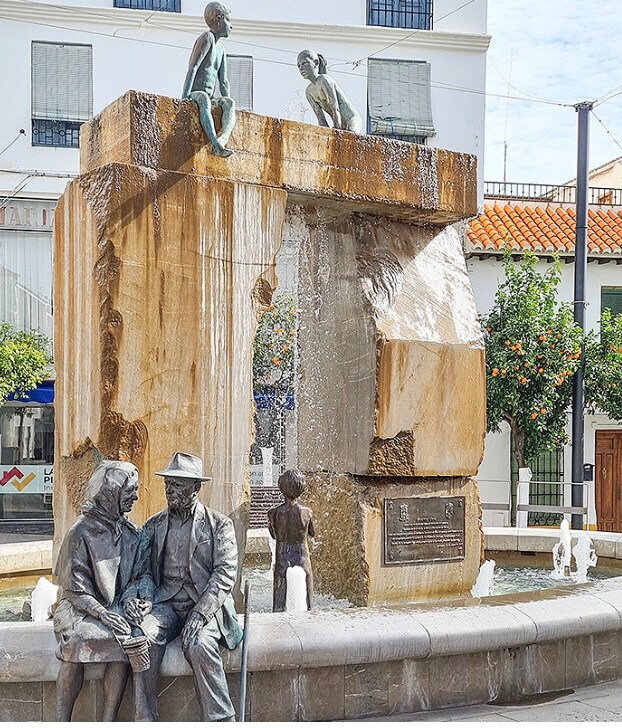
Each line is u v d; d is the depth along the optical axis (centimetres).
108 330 623
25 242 1936
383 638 521
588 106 1572
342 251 787
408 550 752
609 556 998
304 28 2017
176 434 644
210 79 683
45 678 480
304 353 825
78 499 668
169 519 500
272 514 713
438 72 2091
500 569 1013
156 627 473
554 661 580
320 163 725
